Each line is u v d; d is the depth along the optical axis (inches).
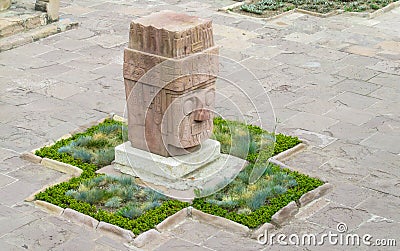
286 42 595.8
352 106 482.9
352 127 453.7
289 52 574.6
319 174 399.2
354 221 357.1
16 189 382.0
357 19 653.3
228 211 363.3
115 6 679.1
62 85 509.4
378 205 370.6
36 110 472.4
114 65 546.0
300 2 694.5
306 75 531.5
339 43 595.5
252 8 668.7
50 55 560.7
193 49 375.9
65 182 383.9
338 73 535.8
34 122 456.4
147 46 376.5
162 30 368.5
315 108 478.9
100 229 347.3
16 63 544.4
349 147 429.4
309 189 378.9
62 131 446.0
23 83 511.2
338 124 457.7
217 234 346.6
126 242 339.0
